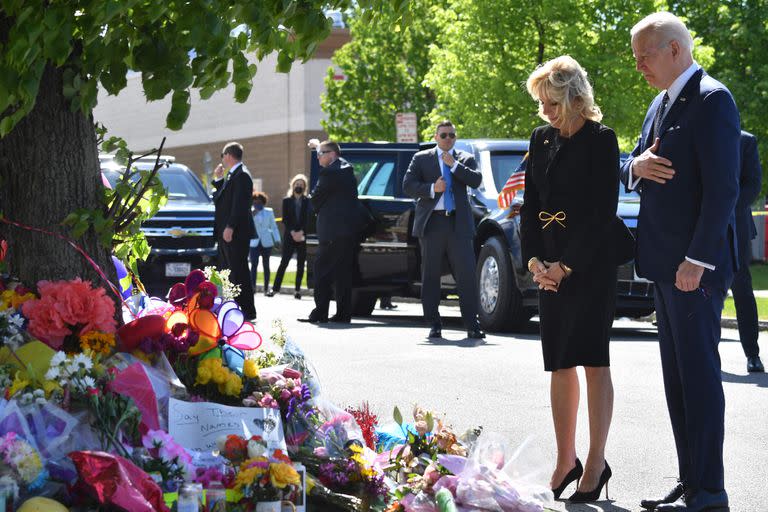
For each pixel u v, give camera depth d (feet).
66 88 16.16
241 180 53.42
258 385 16.80
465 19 94.53
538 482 17.07
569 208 20.31
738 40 125.80
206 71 14.97
